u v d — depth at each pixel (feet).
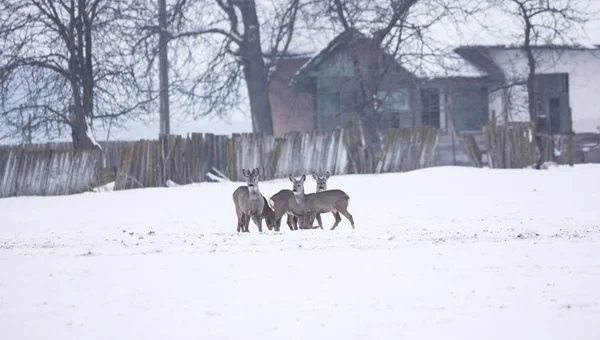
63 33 509.35
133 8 536.42
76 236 246.47
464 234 220.64
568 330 118.52
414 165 490.08
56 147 599.16
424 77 587.68
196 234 241.35
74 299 146.61
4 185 447.83
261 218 243.40
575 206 290.56
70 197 412.57
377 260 178.09
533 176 425.28
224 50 620.90
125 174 449.06
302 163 479.82
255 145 475.72
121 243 222.28
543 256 177.47
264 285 154.40
